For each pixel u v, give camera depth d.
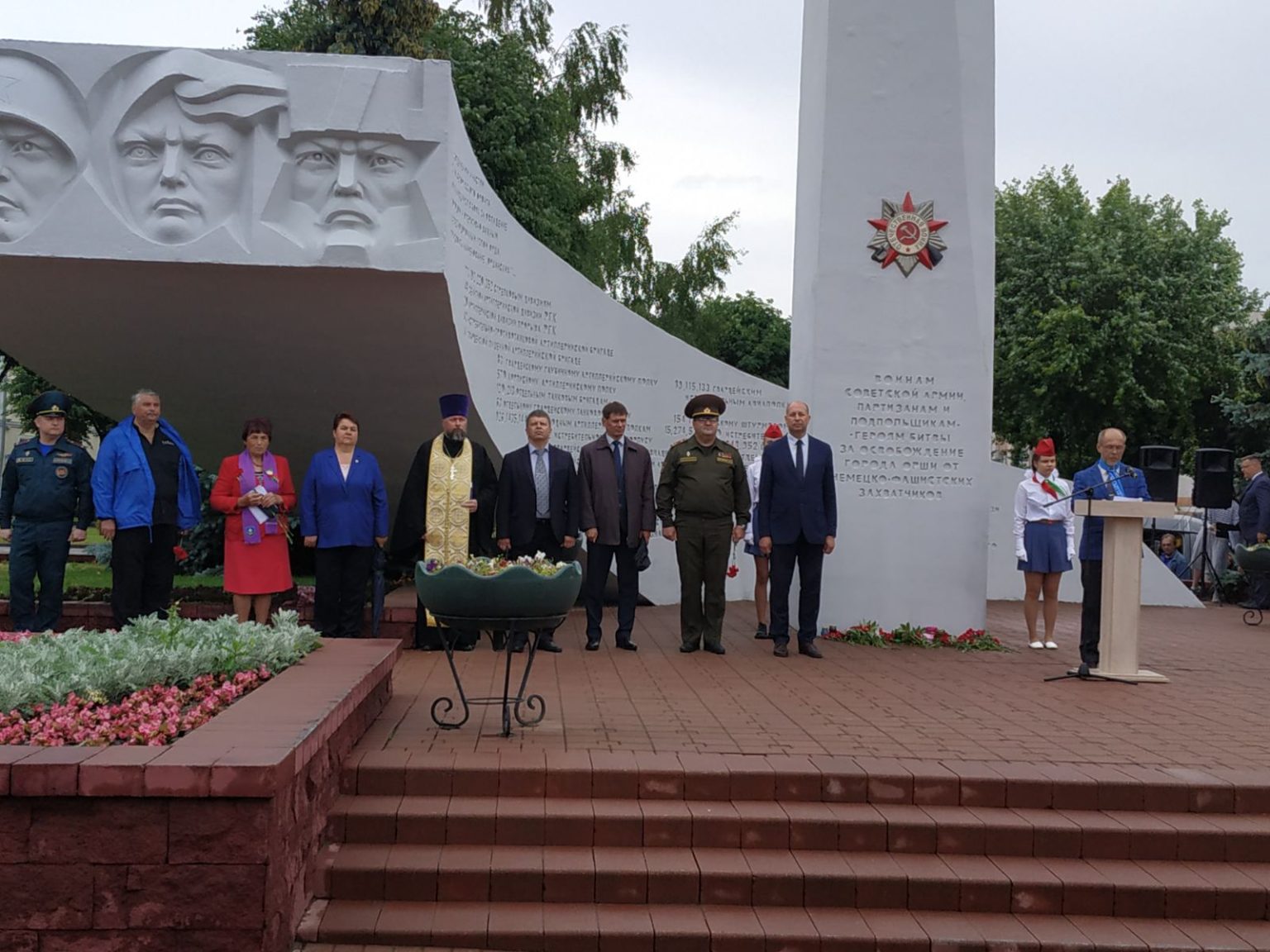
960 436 10.05
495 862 4.59
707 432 9.03
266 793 3.66
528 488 8.95
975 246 10.10
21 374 16.39
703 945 4.27
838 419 10.02
